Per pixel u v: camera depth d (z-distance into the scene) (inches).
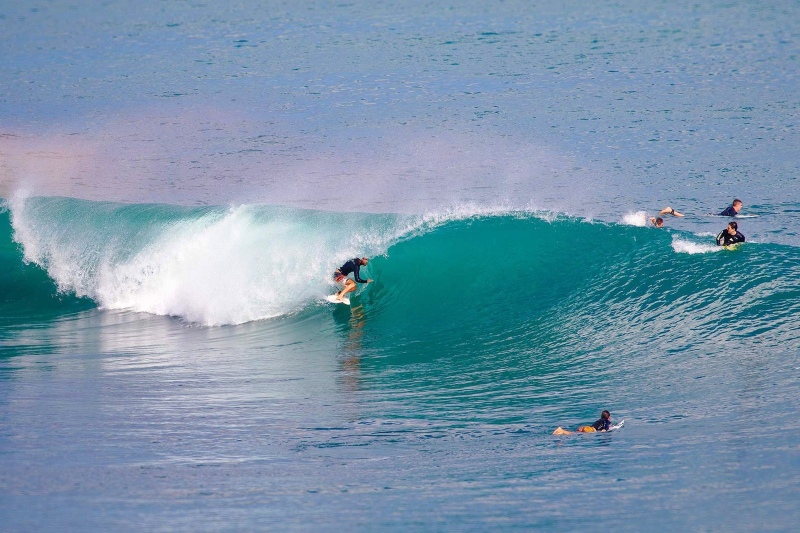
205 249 3006.9
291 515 1393.9
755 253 2694.4
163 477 1544.0
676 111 5187.0
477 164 4333.2
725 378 2071.9
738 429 1763.0
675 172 4082.2
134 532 1315.2
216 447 1708.9
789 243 3068.4
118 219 3221.0
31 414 1893.5
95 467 1587.1
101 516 1371.8
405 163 4384.8
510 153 4500.5
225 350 2470.5
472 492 1493.6
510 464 1631.4
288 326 2672.2
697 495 1462.8
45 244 3228.3
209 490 1487.5
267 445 1724.9
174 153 4670.3
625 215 3489.2
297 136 4933.6
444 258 2886.3
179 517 1373.0
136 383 2156.7
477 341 2482.8
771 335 2304.4
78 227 3243.1
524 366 2276.1
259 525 1349.7
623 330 2456.9
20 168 4448.8
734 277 2591.0
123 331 2691.9
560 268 2792.8
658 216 3373.5
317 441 1754.4
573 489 1504.7
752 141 4532.5
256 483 1530.5
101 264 3073.3
